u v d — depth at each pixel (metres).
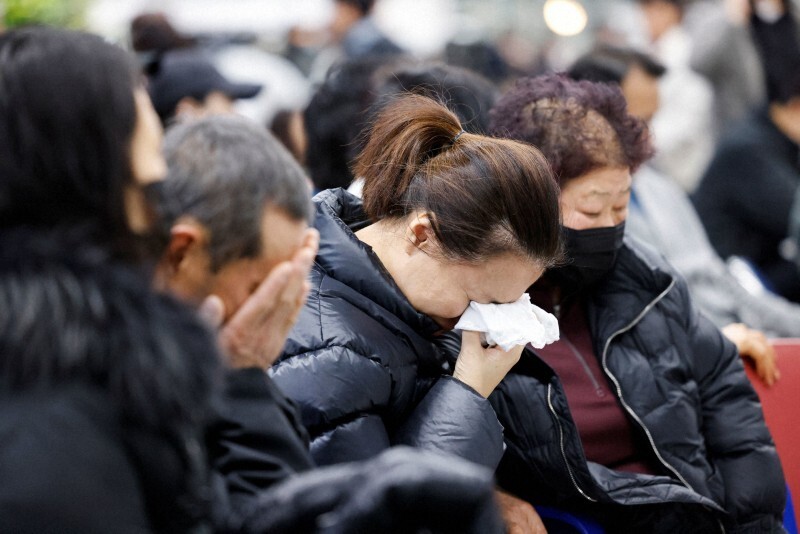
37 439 2.63
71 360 2.72
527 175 4.70
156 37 10.85
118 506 2.70
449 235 4.71
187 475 2.93
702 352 6.22
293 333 4.67
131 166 3.07
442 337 5.30
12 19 8.95
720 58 15.85
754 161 11.41
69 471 2.62
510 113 5.83
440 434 4.70
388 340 4.79
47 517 2.58
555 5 18.66
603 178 5.55
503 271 4.74
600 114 5.65
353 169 5.35
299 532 3.09
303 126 8.04
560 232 4.83
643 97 9.39
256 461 3.51
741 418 6.26
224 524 3.21
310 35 19.44
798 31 12.66
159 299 2.97
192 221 3.50
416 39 21.06
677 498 5.57
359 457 4.52
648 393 5.88
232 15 19.39
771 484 6.18
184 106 9.53
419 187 4.84
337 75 7.77
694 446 5.94
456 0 21.47
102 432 2.73
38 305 2.74
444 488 2.96
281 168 3.63
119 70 3.09
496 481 5.79
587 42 21.20
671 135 14.94
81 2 10.27
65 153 2.92
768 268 11.45
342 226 5.00
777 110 11.50
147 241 3.18
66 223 2.94
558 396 5.47
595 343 5.96
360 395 4.60
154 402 2.79
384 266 4.97
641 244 6.12
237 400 3.56
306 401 4.50
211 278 3.58
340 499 3.05
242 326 3.61
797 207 10.92
